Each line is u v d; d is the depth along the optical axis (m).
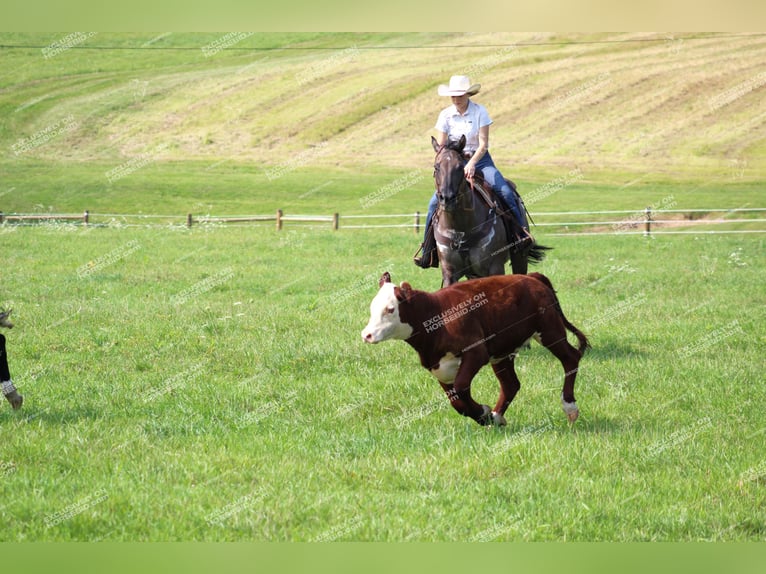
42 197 46.91
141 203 45.75
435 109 70.31
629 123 64.94
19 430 8.60
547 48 82.94
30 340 12.90
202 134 68.00
